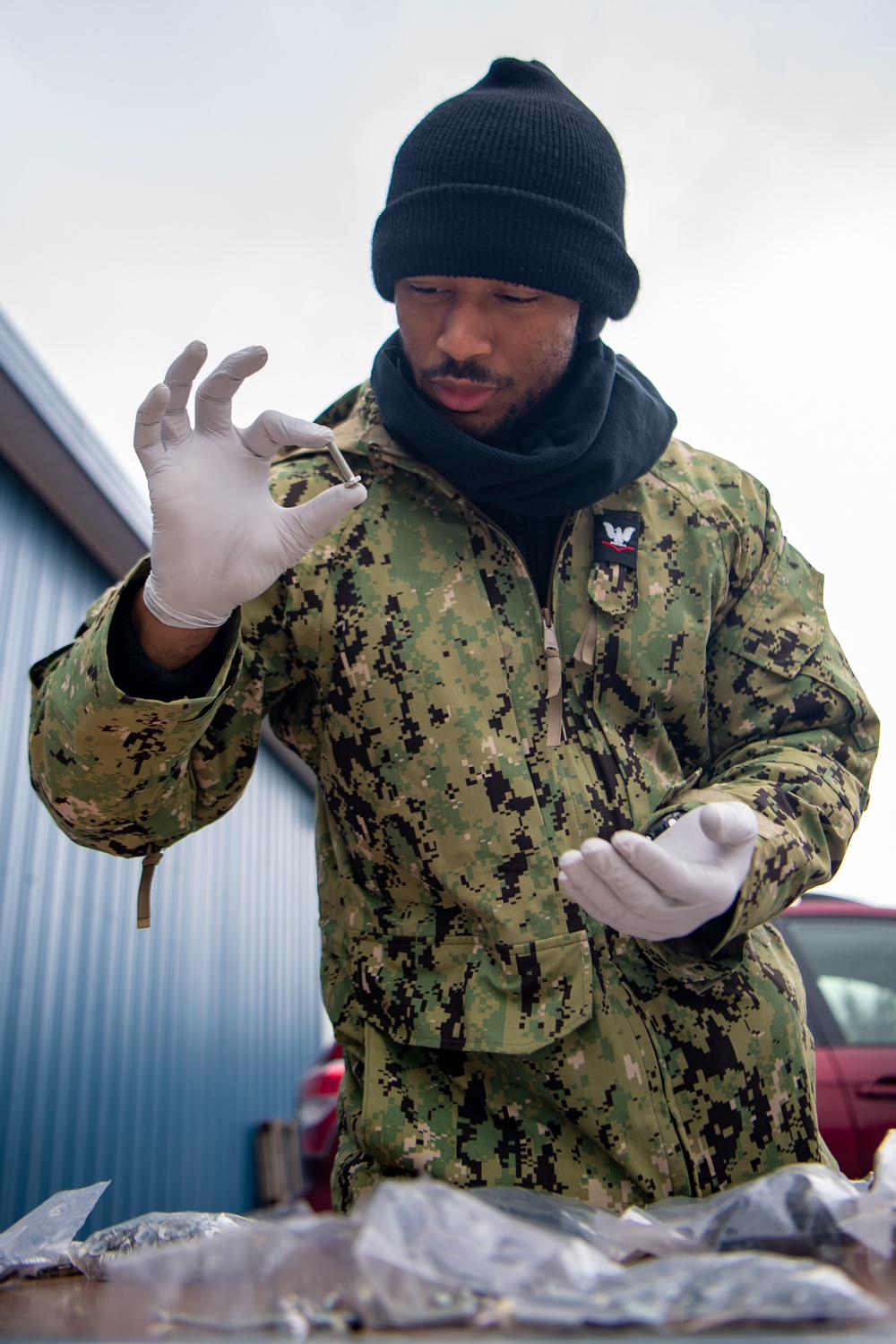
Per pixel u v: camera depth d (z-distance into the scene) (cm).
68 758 98
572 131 117
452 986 105
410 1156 102
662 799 114
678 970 102
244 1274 50
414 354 117
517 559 116
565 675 114
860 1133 279
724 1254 57
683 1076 107
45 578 480
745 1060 109
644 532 120
